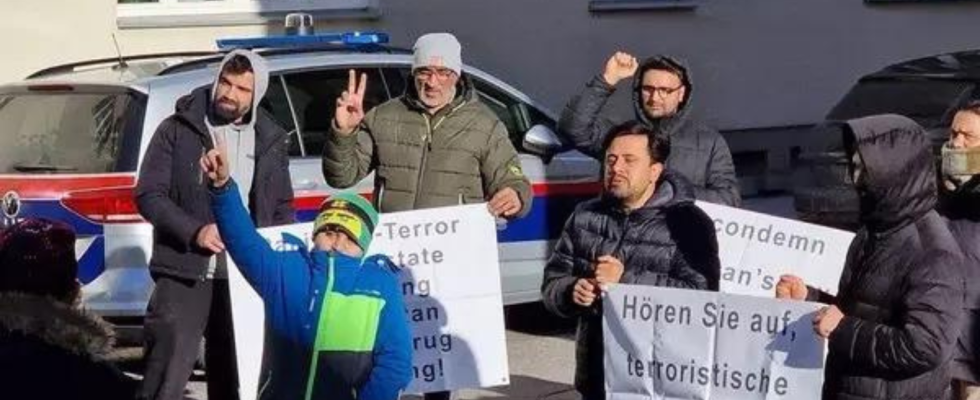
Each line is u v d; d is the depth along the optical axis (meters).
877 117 4.70
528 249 9.35
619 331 5.27
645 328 5.24
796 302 5.02
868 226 4.79
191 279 6.47
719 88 15.32
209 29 13.58
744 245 6.09
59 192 7.90
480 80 9.55
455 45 6.61
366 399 4.90
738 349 5.12
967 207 5.62
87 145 8.03
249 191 6.55
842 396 4.84
